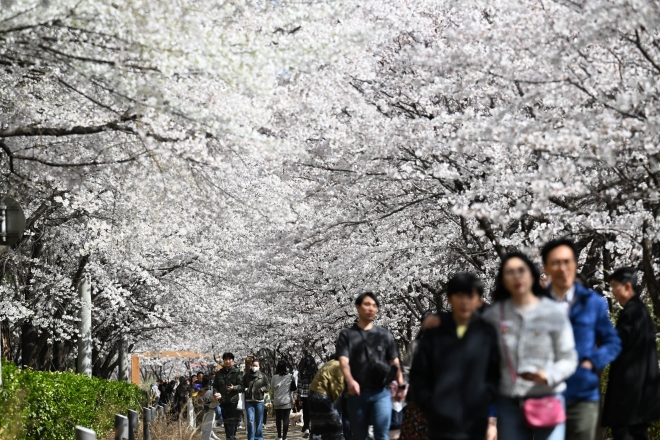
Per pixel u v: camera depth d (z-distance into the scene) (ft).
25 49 36.70
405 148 49.44
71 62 36.96
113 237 63.46
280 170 61.72
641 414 27.40
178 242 64.44
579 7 36.14
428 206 59.88
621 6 30.42
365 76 52.80
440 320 23.09
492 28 40.65
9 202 42.83
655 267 41.83
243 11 46.70
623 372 27.53
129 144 50.26
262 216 57.31
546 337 22.11
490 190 42.55
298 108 51.13
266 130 54.08
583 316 24.59
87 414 58.70
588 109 37.29
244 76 37.45
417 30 57.98
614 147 31.78
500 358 22.67
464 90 41.60
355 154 53.11
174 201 51.90
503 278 22.93
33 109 49.78
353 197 59.06
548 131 35.83
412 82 48.08
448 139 38.73
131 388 93.86
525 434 22.81
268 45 43.19
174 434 61.57
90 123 46.85
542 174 34.40
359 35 45.75
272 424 132.57
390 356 36.17
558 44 35.73
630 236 37.93
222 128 40.11
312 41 43.37
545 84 37.17
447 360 22.31
